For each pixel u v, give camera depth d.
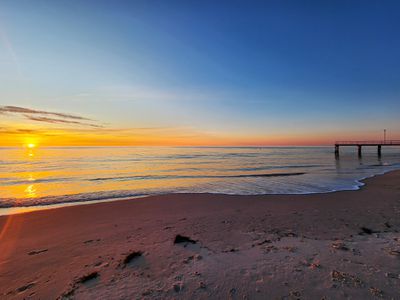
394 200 10.73
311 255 4.43
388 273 3.65
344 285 3.37
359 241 5.25
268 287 3.41
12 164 38.81
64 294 3.40
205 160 48.88
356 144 52.31
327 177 20.36
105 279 3.80
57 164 39.12
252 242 5.40
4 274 4.33
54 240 6.30
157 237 6.08
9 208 11.26
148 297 3.24
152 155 72.94
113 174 25.16
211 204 10.88
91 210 9.95
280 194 13.18
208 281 3.61
